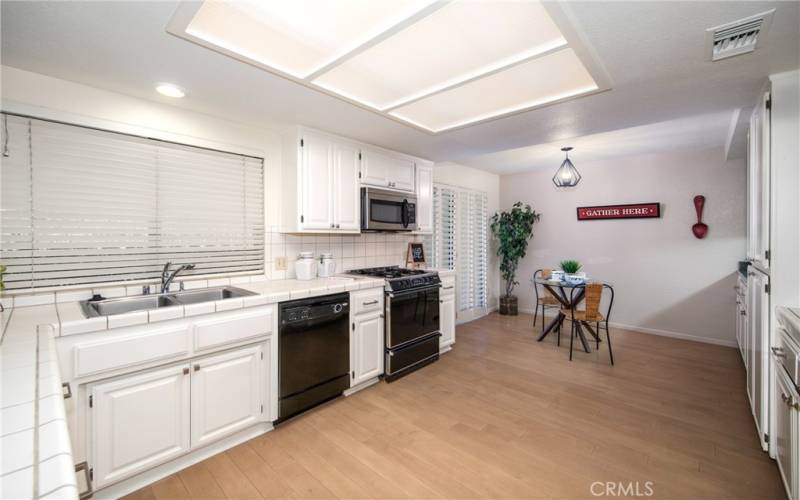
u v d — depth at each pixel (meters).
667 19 1.41
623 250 4.73
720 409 2.51
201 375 1.91
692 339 4.24
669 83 1.99
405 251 4.11
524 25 1.57
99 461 1.60
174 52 1.63
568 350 3.84
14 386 0.77
